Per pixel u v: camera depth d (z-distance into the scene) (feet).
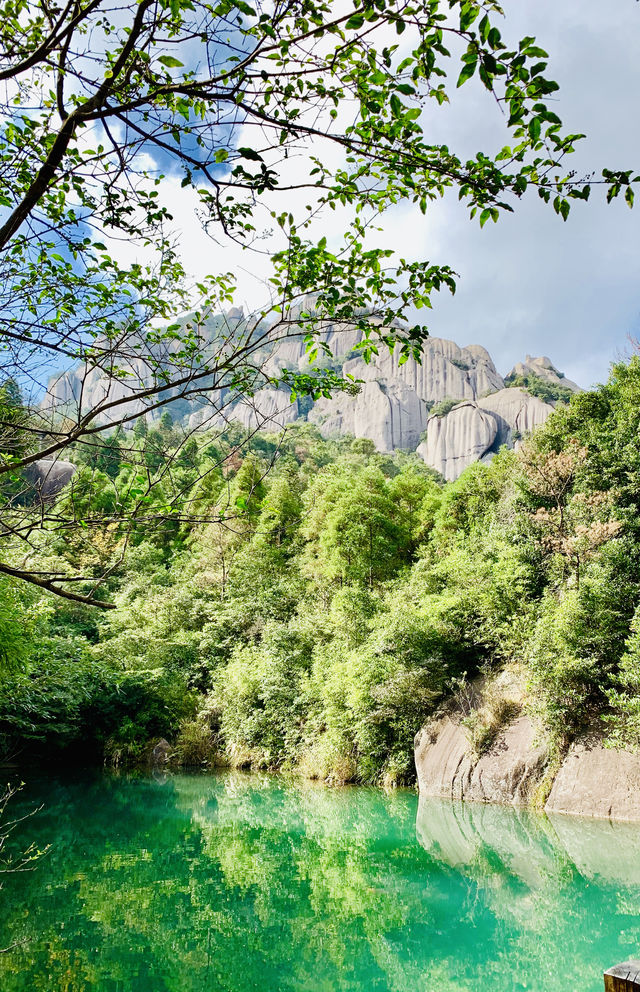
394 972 17.79
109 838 35.27
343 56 6.09
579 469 58.90
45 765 67.15
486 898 24.12
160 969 18.03
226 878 27.37
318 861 30.14
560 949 19.16
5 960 18.61
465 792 43.39
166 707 70.74
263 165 6.47
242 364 7.53
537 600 49.34
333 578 85.20
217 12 6.11
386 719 53.36
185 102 6.63
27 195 6.18
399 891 25.25
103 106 6.30
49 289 7.98
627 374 65.62
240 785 55.47
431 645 51.93
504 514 71.36
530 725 43.47
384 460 201.87
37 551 8.18
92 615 78.33
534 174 6.23
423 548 82.89
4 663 30.48
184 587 89.56
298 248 7.29
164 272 8.02
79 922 21.88
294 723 63.62
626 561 43.78
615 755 37.37
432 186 6.86
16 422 7.63
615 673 39.63
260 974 17.72
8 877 27.25
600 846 30.30
